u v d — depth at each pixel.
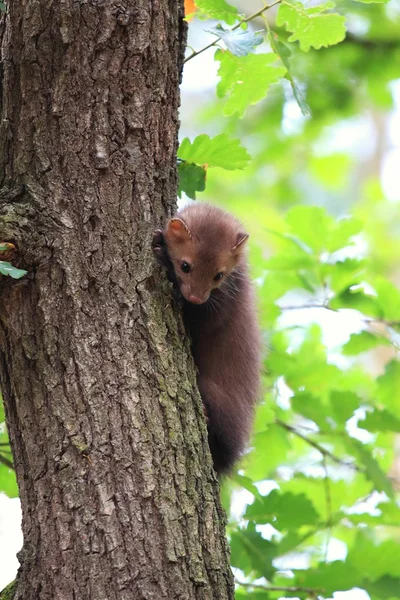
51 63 8.65
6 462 10.88
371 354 26.94
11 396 8.34
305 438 13.44
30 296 8.23
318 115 24.53
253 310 12.41
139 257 8.61
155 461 7.78
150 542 7.45
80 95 8.66
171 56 9.08
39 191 8.45
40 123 8.62
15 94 8.72
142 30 8.80
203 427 8.41
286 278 14.15
